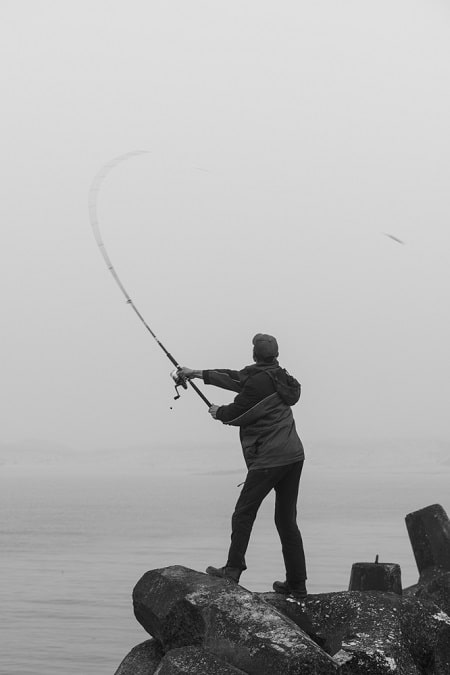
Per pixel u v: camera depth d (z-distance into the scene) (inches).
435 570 358.3
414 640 266.1
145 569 3267.7
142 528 5753.0
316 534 4603.8
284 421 275.1
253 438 275.3
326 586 2175.2
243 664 234.8
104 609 2242.9
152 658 264.8
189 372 288.8
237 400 274.7
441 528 360.8
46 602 2406.5
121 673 264.1
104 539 4896.7
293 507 280.8
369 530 4940.9
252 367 279.4
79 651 1630.2
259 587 2092.8
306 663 228.1
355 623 261.9
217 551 3895.2
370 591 282.7
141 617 269.0
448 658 269.6
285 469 273.7
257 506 273.7
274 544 4077.3
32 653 1603.1
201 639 247.9
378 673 242.5
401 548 3641.7
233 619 242.1
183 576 263.9
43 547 4520.2
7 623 2000.5
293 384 279.9
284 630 236.4
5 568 3479.3
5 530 5866.1
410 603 275.7
